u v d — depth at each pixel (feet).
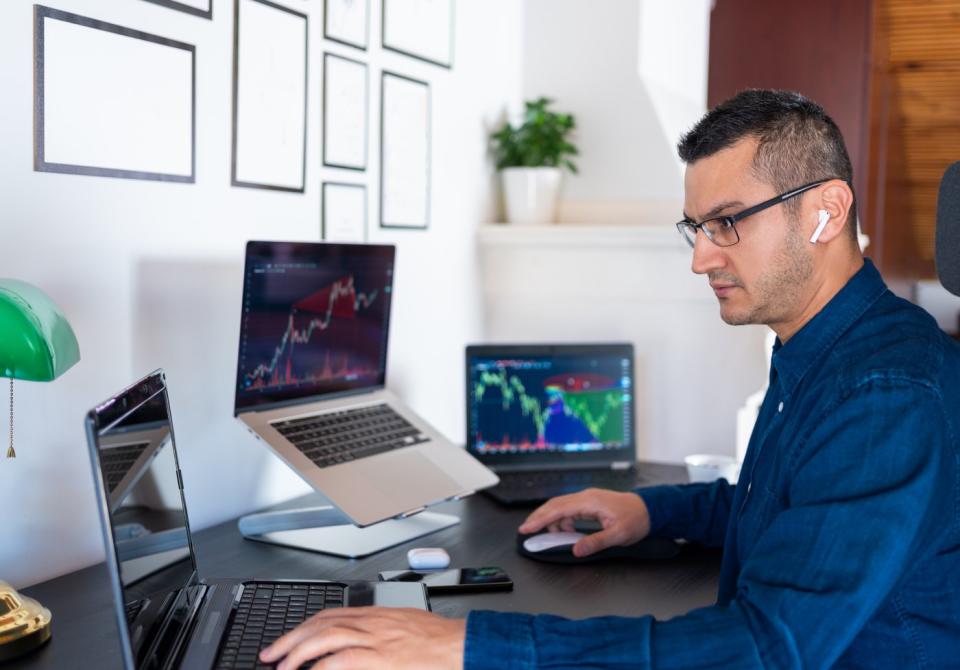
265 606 3.85
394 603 3.92
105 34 4.71
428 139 7.53
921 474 2.96
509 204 8.43
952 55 16.44
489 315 8.62
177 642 3.45
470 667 3.04
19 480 4.44
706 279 7.97
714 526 4.97
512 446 6.85
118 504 3.07
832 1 9.44
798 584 2.93
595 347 7.02
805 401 3.44
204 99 5.36
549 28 8.80
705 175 3.54
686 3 9.32
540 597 4.37
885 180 14.43
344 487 5.02
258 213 5.82
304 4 6.10
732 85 9.76
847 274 3.60
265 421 5.17
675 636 2.99
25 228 4.39
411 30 7.23
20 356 3.55
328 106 6.36
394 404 6.07
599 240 8.08
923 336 3.32
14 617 3.69
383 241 7.04
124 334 4.95
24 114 4.34
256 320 5.08
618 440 7.04
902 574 2.96
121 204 4.88
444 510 5.93
